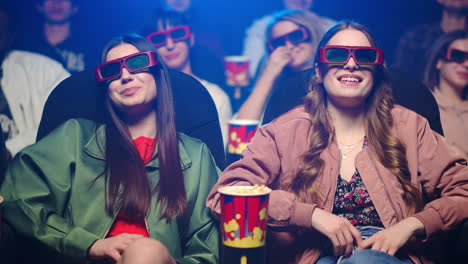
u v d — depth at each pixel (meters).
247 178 1.73
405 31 3.65
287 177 1.84
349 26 1.90
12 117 3.44
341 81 1.82
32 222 1.65
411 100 2.03
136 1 3.76
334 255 1.67
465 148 3.39
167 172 1.82
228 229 1.45
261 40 3.70
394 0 3.66
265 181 1.79
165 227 1.75
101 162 1.84
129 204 1.76
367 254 1.52
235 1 3.68
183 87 2.03
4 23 3.47
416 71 3.60
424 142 1.86
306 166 1.80
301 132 1.88
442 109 3.44
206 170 1.88
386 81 1.91
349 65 1.80
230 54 3.70
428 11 3.62
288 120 1.91
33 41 3.58
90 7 3.69
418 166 1.84
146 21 3.42
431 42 3.58
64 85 2.01
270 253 1.76
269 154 1.85
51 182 1.77
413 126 1.87
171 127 1.88
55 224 1.66
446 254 1.69
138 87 1.84
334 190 1.78
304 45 3.32
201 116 2.02
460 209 1.66
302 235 1.75
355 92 1.81
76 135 1.87
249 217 1.43
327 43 1.91
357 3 3.72
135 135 1.93
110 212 1.76
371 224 1.75
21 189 1.74
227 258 1.46
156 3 3.77
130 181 1.77
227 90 3.58
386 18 3.70
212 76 3.62
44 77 3.54
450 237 1.68
